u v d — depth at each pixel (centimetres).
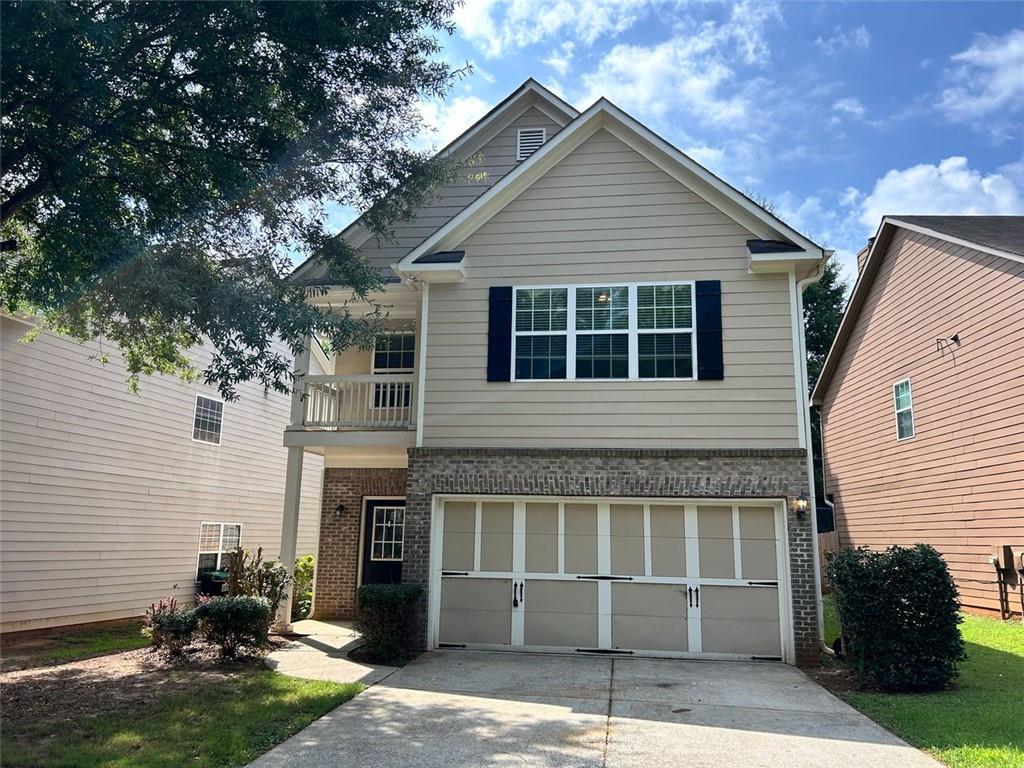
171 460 1491
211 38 781
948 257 1427
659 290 1005
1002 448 1242
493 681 781
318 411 1147
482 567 980
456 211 1276
